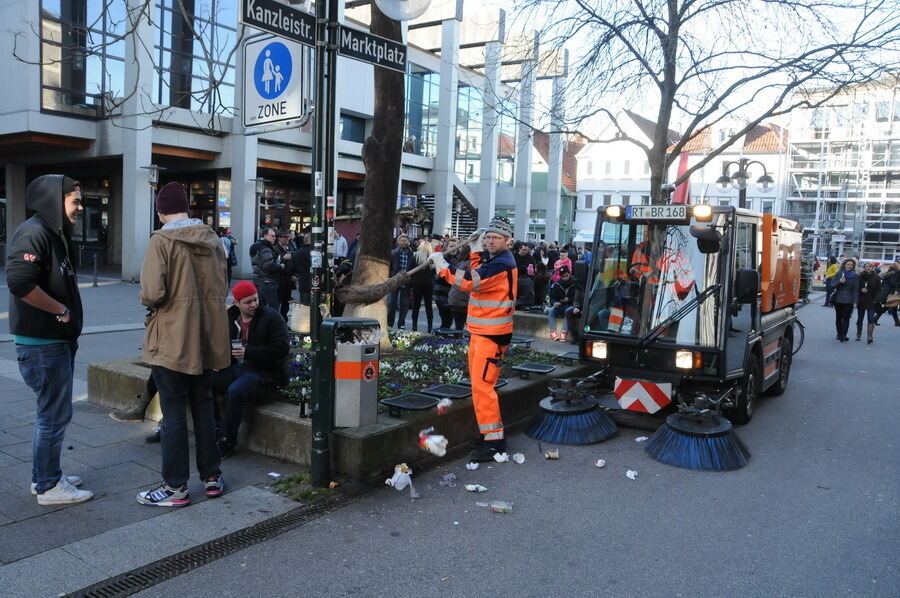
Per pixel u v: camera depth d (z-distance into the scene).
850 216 43.88
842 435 6.81
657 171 10.27
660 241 6.72
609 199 52.28
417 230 21.55
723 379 6.34
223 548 3.85
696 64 9.86
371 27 8.18
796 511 4.71
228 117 22.25
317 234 5.23
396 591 3.46
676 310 6.55
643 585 3.60
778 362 8.57
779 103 9.95
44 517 4.11
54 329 4.10
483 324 5.49
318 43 5.06
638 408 6.55
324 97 5.20
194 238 4.21
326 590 3.45
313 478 4.72
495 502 4.67
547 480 5.21
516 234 34.72
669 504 4.78
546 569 3.75
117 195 26.97
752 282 6.24
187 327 4.17
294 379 6.43
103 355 9.16
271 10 4.69
